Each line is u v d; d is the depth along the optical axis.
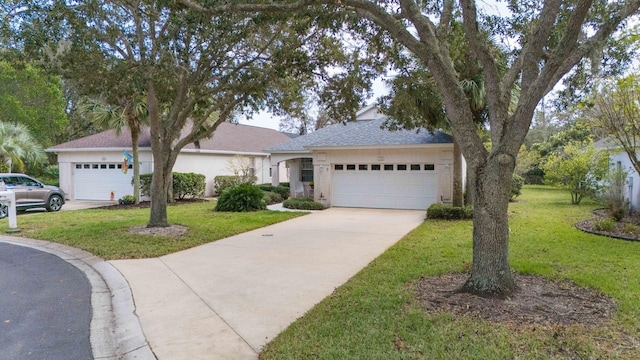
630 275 5.53
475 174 4.78
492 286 4.64
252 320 4.27
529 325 3.83
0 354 3.59
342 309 4.41
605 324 3.85
